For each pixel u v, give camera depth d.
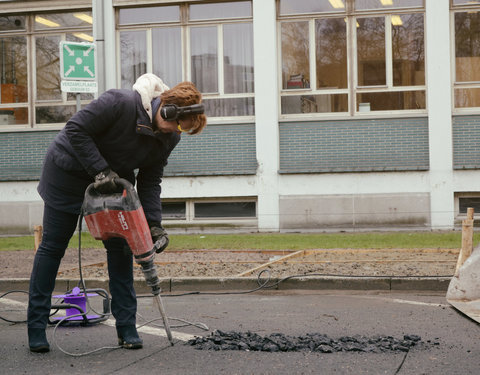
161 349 4.63
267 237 13.26
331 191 14.66
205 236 13.91
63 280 8.28
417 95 14.72
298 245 11.58
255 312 6.33
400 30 14.77
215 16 15.49
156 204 4.68
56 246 4.56
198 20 15.55
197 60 15.59
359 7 14.91
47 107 16.23
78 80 9.89
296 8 15.12
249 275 8.33
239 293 7.77
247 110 15.34
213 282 8.04
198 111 4.22
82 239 13.42
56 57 16.22
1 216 15.85
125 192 4.26
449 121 14.30
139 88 4.29
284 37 15.20
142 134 4.29
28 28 16.30
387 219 14.45
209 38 15.53
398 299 7.09
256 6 15.04
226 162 15.09
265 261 9.62
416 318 5.89
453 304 6.50
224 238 13.25
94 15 15.58
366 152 14.68
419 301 6.94
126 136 4.29
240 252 10.87
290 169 14.92
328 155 14.81
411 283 7.78
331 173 14.65
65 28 16.16
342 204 14.61
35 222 15.77
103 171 4.23
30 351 4.60
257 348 4.55
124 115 4.25
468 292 6.73
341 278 7.91
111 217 4.28
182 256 10.48
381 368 4.05
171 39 15.69
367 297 7.28
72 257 10.70
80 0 15.91
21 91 16.36
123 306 4.66
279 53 15.19
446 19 14.35
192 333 5.25
